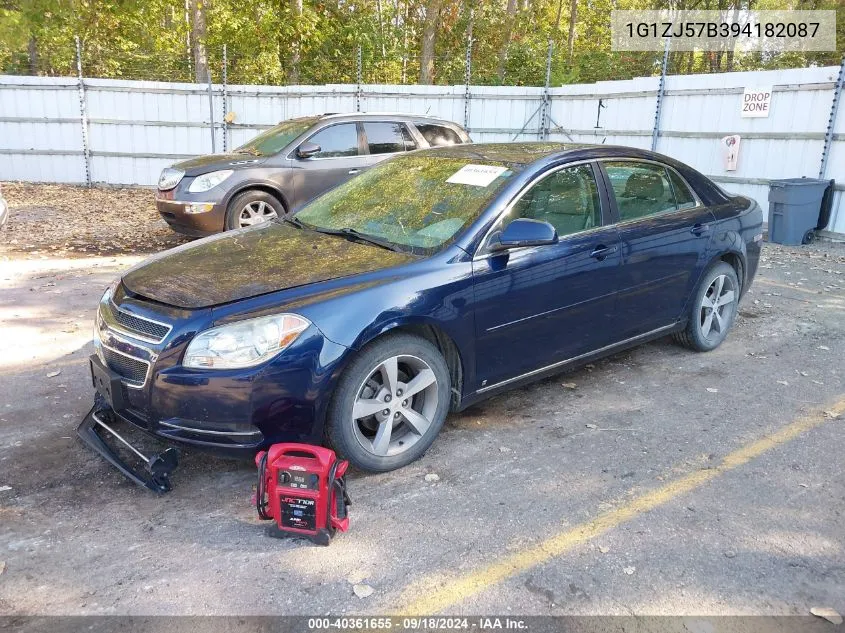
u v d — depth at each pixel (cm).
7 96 1606
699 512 326
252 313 319
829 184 1012
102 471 360
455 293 363
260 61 2208
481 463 372
